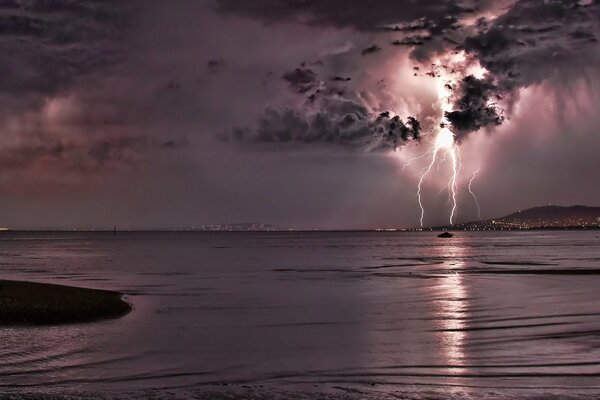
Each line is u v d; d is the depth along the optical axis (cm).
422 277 6016
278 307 3697
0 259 10106
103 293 3772
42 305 3100
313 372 2022
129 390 1791
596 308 3506
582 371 2000
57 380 1916
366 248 15738
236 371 2036
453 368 2059
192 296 4341
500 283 5212
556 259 9181
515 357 2209
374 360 2184
